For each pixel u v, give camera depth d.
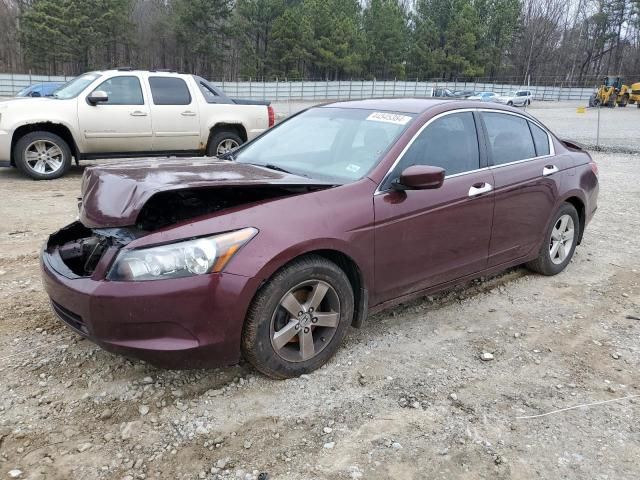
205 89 10.31
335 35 68.06
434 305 4.46
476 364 3.57
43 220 6.61
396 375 3.39
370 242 3.40
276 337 3.12
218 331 2.89
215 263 2.85
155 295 2.76
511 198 4.35
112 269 2.83
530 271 5.30
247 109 10.59
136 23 70.12
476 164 4.16
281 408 3.03
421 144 3.80
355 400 3.12
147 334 2.82
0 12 71.81
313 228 3.13
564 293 4.83
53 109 8.92
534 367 3.57
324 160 3.87
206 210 3.26
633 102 45.72
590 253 6.03
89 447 2.69
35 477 2.49
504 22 77.44
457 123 4.12
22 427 2.81
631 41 86.19
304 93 60.22
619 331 4.13
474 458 2.70
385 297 3.64
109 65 68.56
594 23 85.50
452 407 3.10
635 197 9.16
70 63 64.31
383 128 3.89
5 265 5.04
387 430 2.88
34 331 3.77
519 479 2.57
